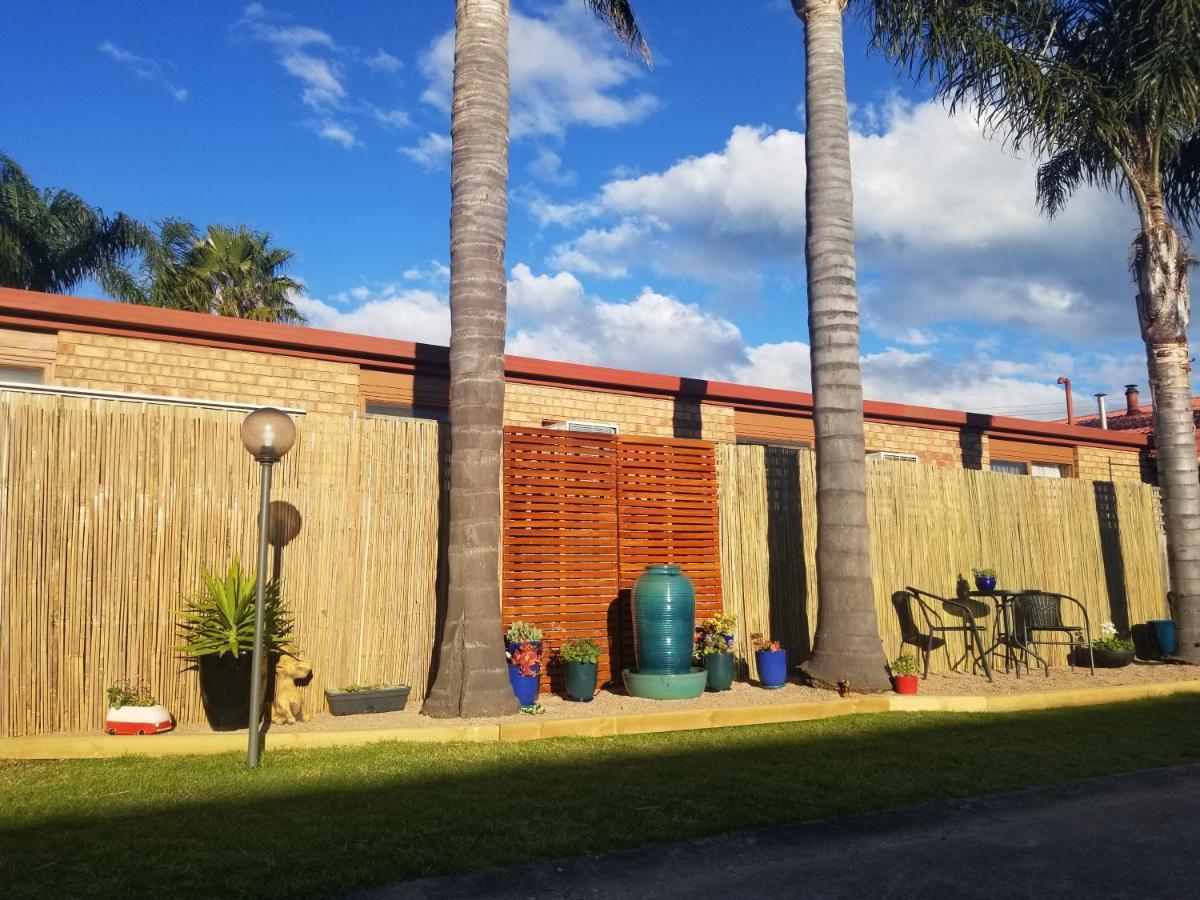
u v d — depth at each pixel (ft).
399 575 28.32
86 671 23.72
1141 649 45.27
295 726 24.14
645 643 29.73
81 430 24.35
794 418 48.19
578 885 12.73
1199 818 16.26
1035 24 39.01
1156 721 26.09
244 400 33.22
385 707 26.48
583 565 31.71
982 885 12.86
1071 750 21.80
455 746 22.38
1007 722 26.08
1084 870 13.50
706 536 34.35
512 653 28.22
